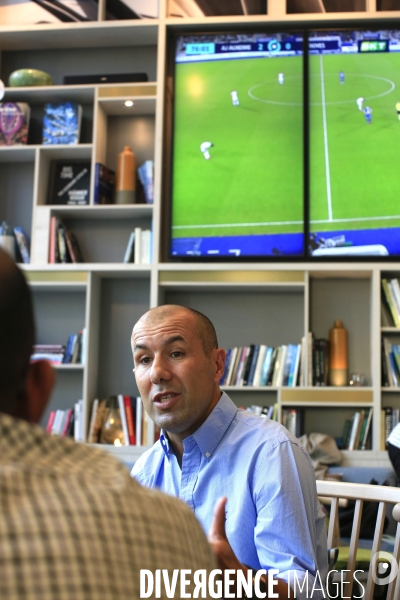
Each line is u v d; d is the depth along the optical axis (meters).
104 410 4.51
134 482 0.56
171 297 4.76
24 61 5.11
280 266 4.41
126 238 4.88
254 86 4.62
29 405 0.58
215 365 1.55
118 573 0.49
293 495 1.36
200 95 4.65
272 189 4.50
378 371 4.30
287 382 4.38
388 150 4.48
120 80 4.74
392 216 4.42
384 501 1.51
